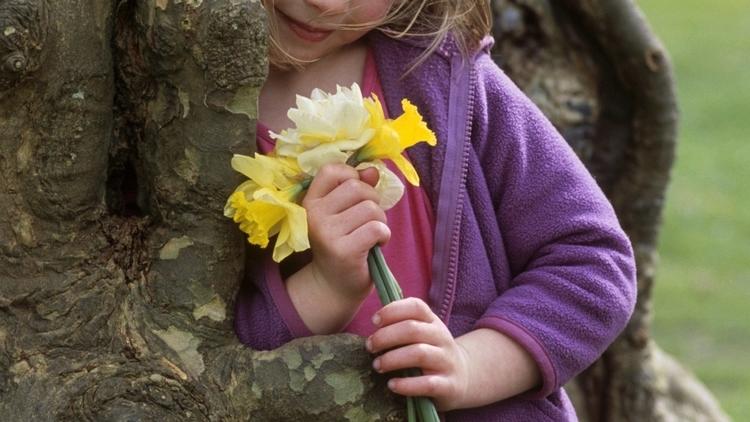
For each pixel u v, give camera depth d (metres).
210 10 1.84
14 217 1.86
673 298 7.13
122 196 2.04
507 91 2.26
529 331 2.10
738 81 11.88
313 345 1.93
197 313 1.93
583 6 3.40
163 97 1.91
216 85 1.86
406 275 2.13
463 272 2.14
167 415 1.87
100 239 1.93
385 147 1.92
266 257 2.02
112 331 1.90
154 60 1.88
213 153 1.89
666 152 3.54
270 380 1.92
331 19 2.06
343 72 2.18
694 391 4.17
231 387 1.92
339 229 1.91
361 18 2.08
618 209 3.56
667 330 6.72
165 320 1.92
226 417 1.90
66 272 1.89
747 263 7.70
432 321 1.97
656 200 3.57
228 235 1.93
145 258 1.95
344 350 1.94
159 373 1.88
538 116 2.28
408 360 1.93
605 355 3.67
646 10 15.17
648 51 3.43
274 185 1.90
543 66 3.46
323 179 1.91
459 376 2.00
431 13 2.21
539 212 2.20
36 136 1.84
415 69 2.17
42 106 1.83
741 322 6.81
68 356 1.87
